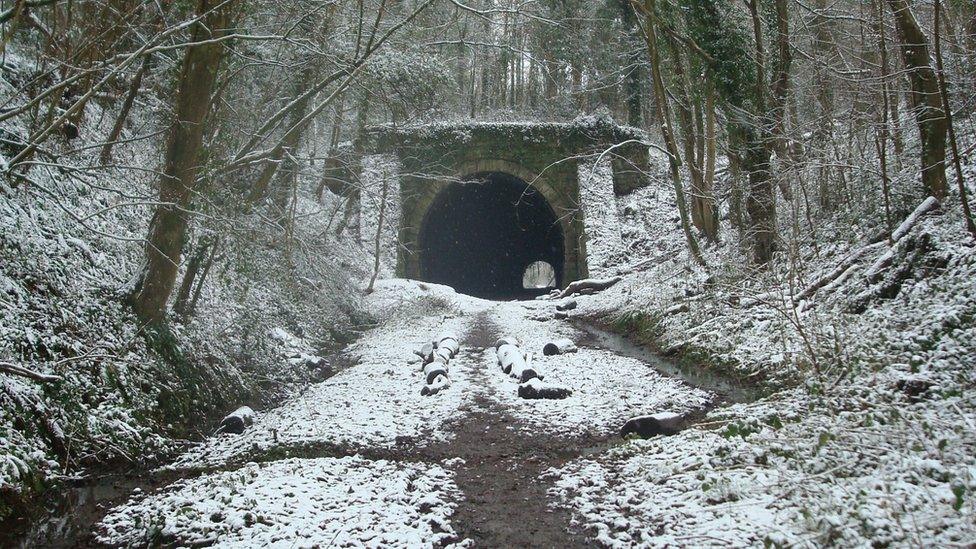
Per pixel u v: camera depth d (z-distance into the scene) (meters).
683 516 5.72
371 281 24.36
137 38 11.54
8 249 9.68
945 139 13.25
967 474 5.23
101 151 13.77
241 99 14.85
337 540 5.53
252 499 6.35
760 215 15.84
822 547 4.75
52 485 7.35
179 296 12.12
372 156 30.92
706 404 10.20
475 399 11.02
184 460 8.66
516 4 15.38
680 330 15.52
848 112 16.17
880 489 5.42
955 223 11.93
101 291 10.66
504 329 19.97
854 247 14.05
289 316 17.06
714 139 18.73
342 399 11.41
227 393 11.52
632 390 11.20
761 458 6.70
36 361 8.41
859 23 17.00
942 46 16.08
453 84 17.20
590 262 29.73
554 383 11.30
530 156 32.56
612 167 32.91
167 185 10.86
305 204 24.80
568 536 5.73
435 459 8.20
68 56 9.63
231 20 11.79
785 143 15.98
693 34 17.20
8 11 8.30
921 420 6.69
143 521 6.23
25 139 11.05
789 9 18.06
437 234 36.50
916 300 10.80
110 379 9.22
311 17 13.42
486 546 5.61
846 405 8.03
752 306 14.13
